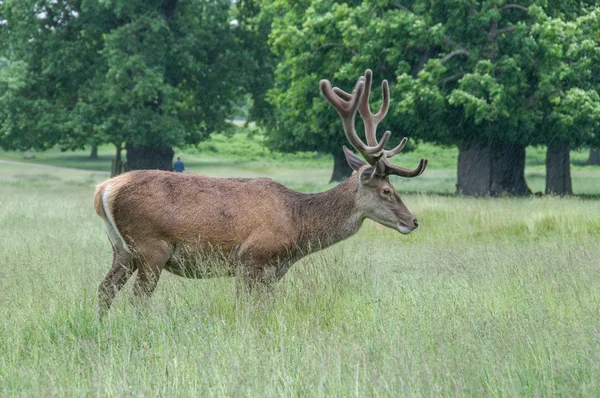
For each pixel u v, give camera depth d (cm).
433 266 2070
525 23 5347
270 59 8631
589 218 2962
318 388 938
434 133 5597
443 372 994
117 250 1451
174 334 1220
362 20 5650
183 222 1420
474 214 3347
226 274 1478
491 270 1844
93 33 7875
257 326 1298
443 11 5484
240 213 1448
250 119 9012
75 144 7750
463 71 5381
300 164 13275
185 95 8688
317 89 6012
